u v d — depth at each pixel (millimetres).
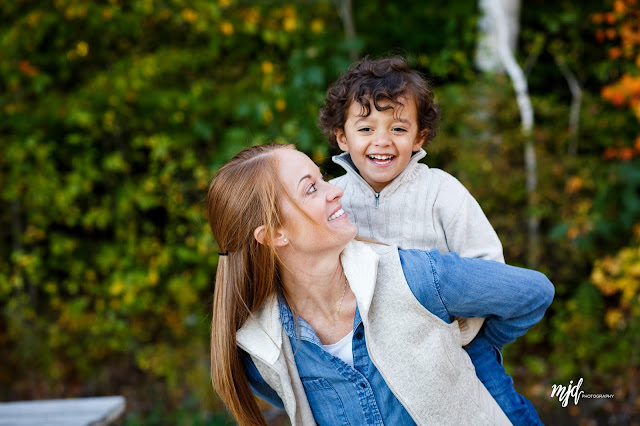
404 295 1518
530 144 4977
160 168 5410
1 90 5367
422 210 1828
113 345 5195
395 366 1519
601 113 5328
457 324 1590
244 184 1593
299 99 5000
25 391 5082
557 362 4871
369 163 1814
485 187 4922
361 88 1778
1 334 5410
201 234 5020
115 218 5359
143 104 5301
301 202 1531
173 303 5344
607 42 5582
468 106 5055
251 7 5344
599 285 4816
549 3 5688
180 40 5539
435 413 1522
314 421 1653
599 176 5074
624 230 5133
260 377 1753
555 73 5770
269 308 1644
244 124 5297
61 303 5379
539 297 1562
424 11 5629
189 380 4871
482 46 5344
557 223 5043
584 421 4379
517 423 1703
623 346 4766
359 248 1593
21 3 5344
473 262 1546
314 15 5406
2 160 5227
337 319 1629
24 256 5227
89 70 5504
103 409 3182
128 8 5402
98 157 5410
